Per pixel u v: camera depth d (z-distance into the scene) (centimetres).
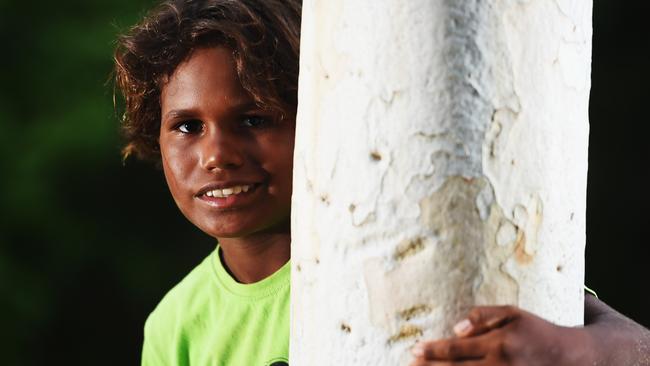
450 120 209
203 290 350
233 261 339
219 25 304
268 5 320
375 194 216
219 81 304
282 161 308
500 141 211
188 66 308
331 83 223
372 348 218
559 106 219
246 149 305
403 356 215
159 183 1017
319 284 228
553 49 217
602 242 1112
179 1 324
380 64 214
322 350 227
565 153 221
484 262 211
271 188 309
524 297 215
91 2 974
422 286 212
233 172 305
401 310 215
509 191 212
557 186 219
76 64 963
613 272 1113
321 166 226
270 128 308
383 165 215
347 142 220
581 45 225
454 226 210
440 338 211
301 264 235
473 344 199
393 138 214
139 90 341
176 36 312
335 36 221
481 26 209
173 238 1042
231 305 338
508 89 211
